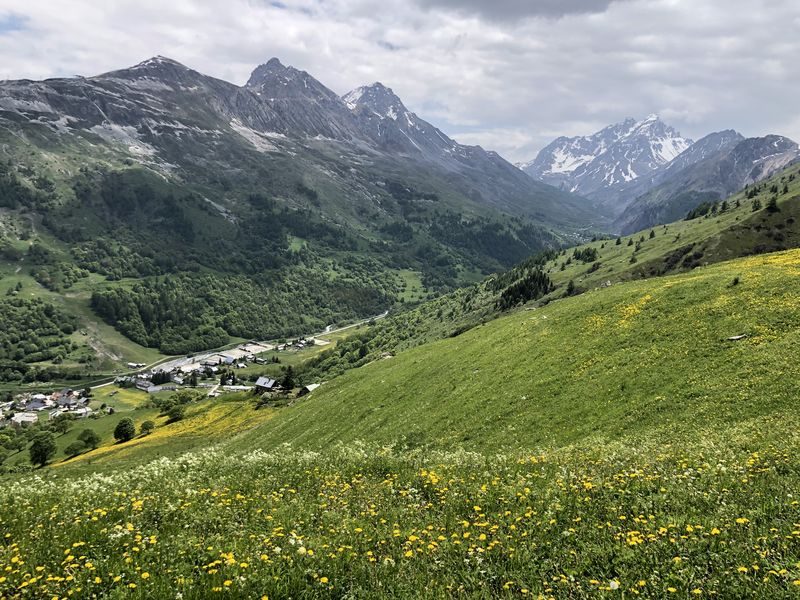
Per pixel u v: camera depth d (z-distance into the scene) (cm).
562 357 4759
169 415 14350
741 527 1093
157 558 1118
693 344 4009
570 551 1079
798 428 2167
